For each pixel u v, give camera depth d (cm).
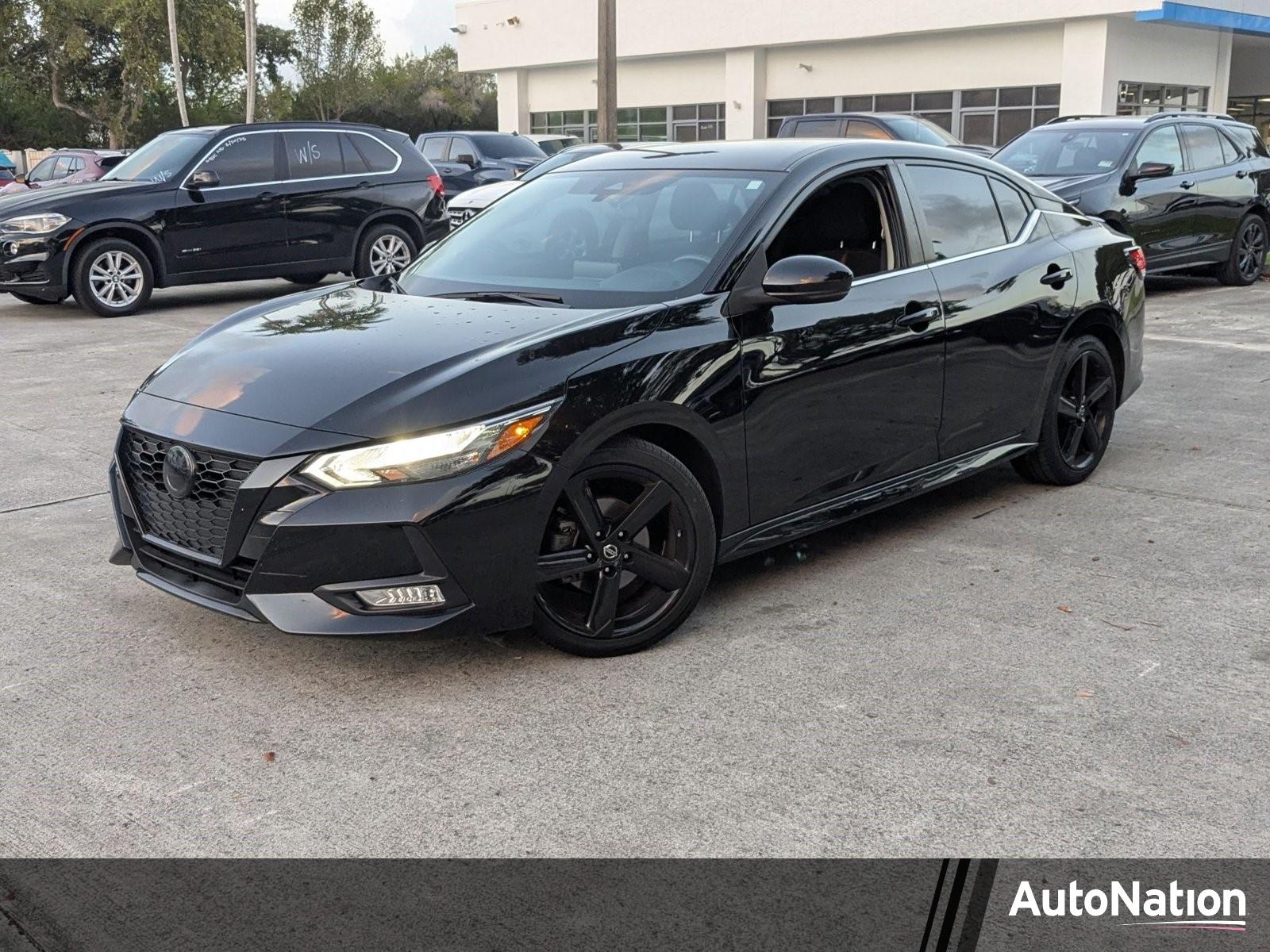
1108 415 581
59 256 1160
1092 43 2719
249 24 3828
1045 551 480
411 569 344
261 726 342
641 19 3559
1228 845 277
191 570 374
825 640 395
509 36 3941
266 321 434
